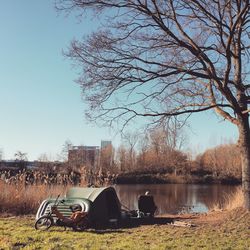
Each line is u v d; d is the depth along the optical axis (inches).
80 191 500.7
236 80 564.4
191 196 1364.4
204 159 2593.5
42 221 449.7
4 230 409.4
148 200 561.0
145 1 528.7
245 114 550.3
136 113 576.7
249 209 522.9
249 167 539.2
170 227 469.7
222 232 426.3
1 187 622.8
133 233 419.5
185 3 552.7
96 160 1755.7
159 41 555.8
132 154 2246.6
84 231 430.3
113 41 547.5
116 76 553.6
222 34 518.3
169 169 2342.5
